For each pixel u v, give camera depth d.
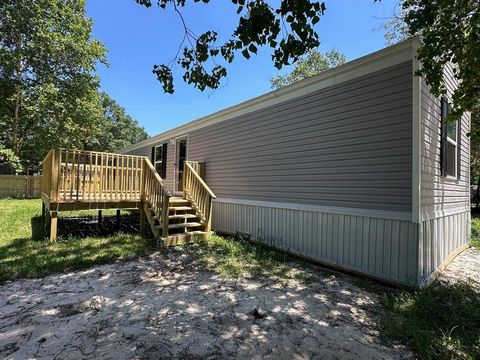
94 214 9.70
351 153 4.27
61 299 3.10
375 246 3.96
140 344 2.27
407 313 2.93
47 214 6.92
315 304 3.14
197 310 2.91
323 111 4.71
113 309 2.88
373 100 4.01
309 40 2.54
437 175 4.26
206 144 7.86
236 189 6.70
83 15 17.22
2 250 4.84
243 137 6.52
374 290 3.61
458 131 5.64
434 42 3.15
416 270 3.52
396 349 2.29
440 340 2.39
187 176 7.13
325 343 2.35
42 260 4.29
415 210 3.53
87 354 2.11
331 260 4.52
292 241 5.23
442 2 2.72
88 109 16.97
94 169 5.99
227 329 2.54
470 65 3.30
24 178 16.77
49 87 14.92
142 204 6.63
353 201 4.23
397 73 3.75
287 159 5.38
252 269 4.32
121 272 4.04
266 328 2.58
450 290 3.54
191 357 2.11
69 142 16.83
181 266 4.38
